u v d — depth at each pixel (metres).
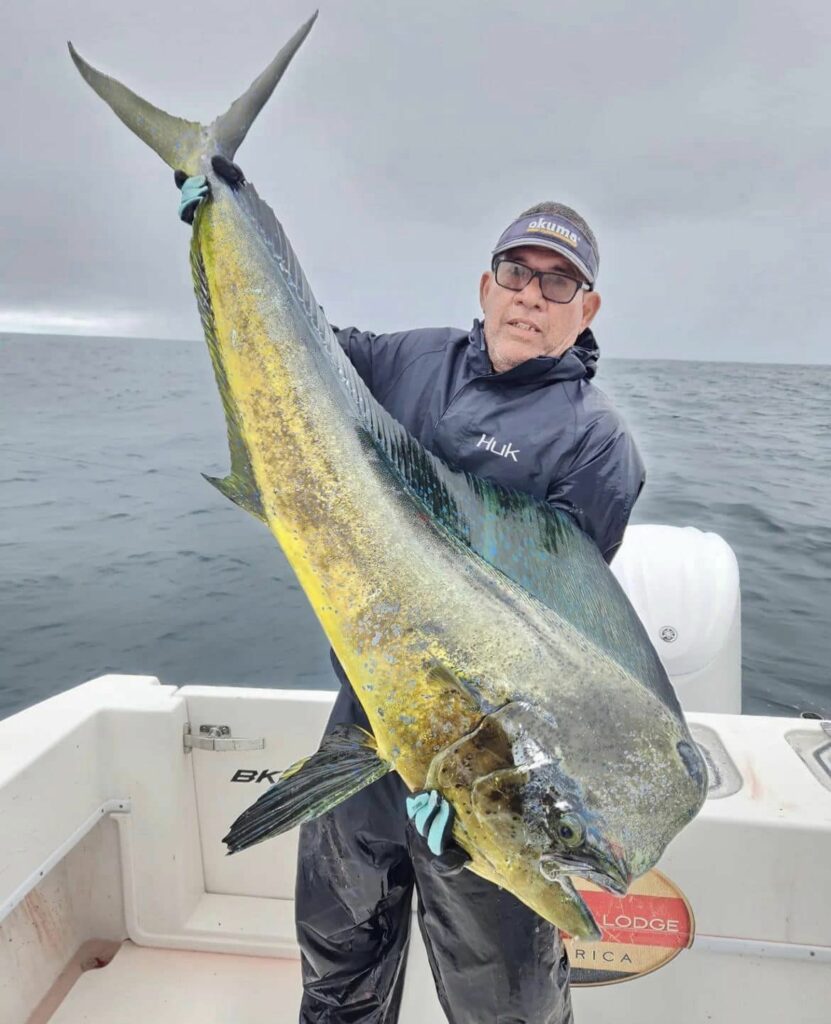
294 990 2.14
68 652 5.41
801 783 1.88
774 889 1.76
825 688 4.66
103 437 14.70
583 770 1.16
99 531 8.36
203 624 5.91
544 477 1.51
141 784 2.21
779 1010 1.80
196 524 8.66
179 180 1.70
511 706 1.21
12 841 1.86
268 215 1.63
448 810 1.19
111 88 1.73
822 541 7.70
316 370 1.48
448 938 1.51
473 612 1.29
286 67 1.69
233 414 1.55
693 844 1.78
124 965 2.21
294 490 1.42
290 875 2.34
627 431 1.56
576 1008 1.87
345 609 1.34
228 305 1.58
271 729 2.25
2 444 13.79
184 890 2.26
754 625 5.57
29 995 2.04
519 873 1.17
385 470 1.40
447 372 1.70
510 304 1.57
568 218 1.57
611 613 1.39
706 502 9.35
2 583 6.75
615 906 1.83
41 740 2.01
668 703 1.33
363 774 1.34
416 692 1.26
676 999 1.83
